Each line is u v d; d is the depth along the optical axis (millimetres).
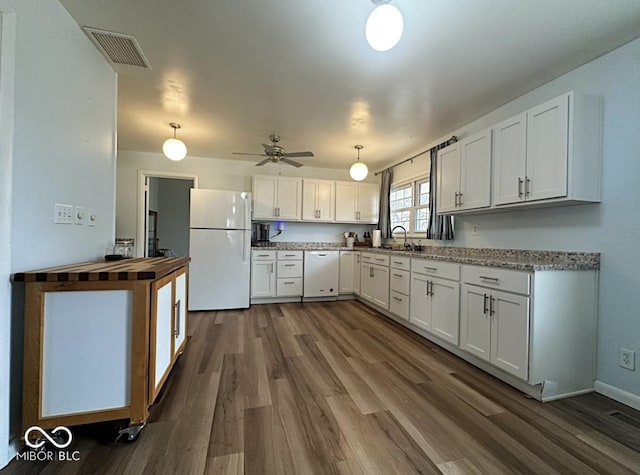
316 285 4641
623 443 1462
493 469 1278
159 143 4109
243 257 4156
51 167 1589
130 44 1976
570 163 1926
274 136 3689
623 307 1883
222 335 3025
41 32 1490
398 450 1388
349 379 2105
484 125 3012
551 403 1843
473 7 1575
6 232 1294
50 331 1372
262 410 1704
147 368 1493
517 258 2561
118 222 4500
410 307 3205
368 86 2459
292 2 1583
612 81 1948
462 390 1979
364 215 5211
